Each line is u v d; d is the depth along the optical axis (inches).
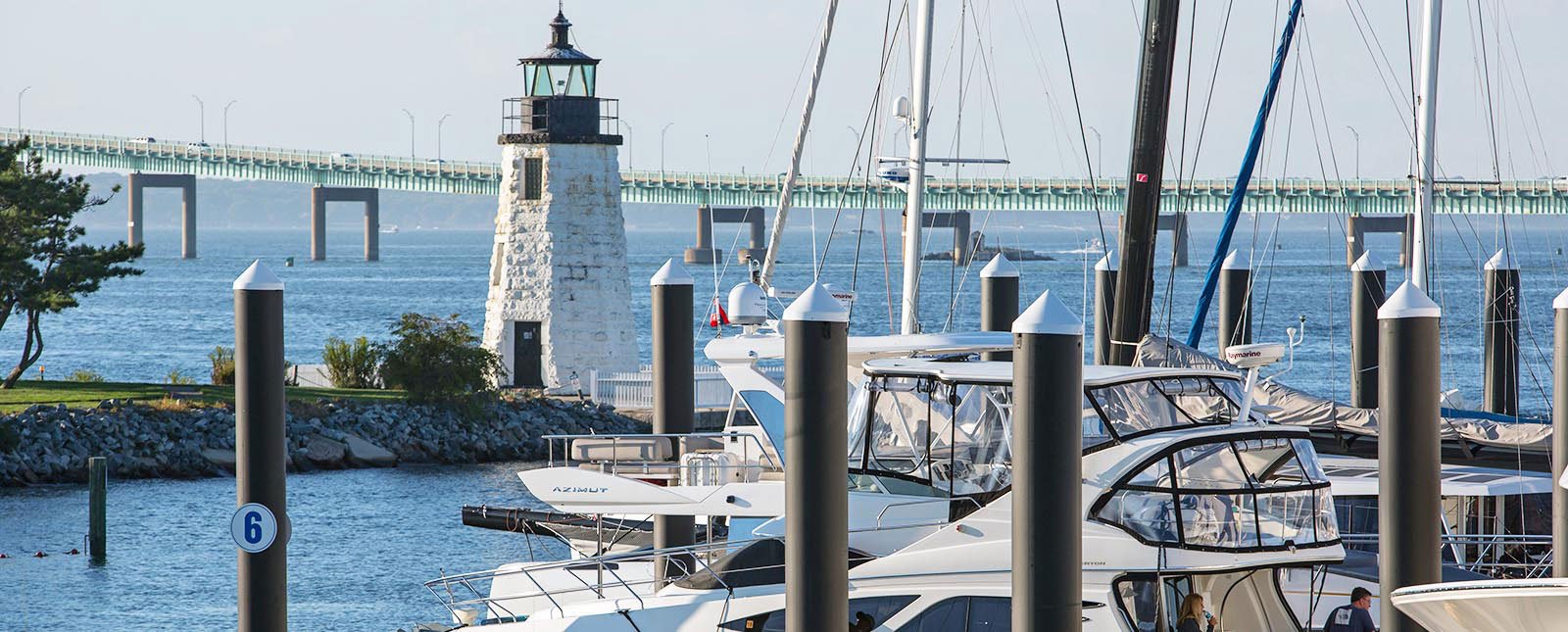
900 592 1189.1
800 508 1076.5
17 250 4576.8
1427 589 873.5
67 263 4704.7
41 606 2423.7
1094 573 1152.8
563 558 2746.1
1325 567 1243.8
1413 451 1160.2
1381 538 1179.3
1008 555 1184.2
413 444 4264.3
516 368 5024.6
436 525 3161.9
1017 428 1026.1
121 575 2659.9
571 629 1268.5
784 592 1229.1
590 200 4987.7
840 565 1079.6
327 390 4822.8
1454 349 6830.7
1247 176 2352.4
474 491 3676.2
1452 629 879.1
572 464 1683.1
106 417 4047.7
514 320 4997.5
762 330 1777.8
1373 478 1615.4
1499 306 2667.3
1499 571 1589.6
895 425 1286.9
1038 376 1013.2
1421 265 2400.3
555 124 4945.9
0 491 3634.4
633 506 1421.0
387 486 3752.5
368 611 2353.6
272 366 1259.2
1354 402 2561.5
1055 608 1015.6
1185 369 1270.9
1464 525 1646.2
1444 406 2471.7
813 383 1071.6
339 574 2652.6
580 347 4958.2
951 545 1204.5
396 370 4478.3
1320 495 1197.7
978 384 1238.9
